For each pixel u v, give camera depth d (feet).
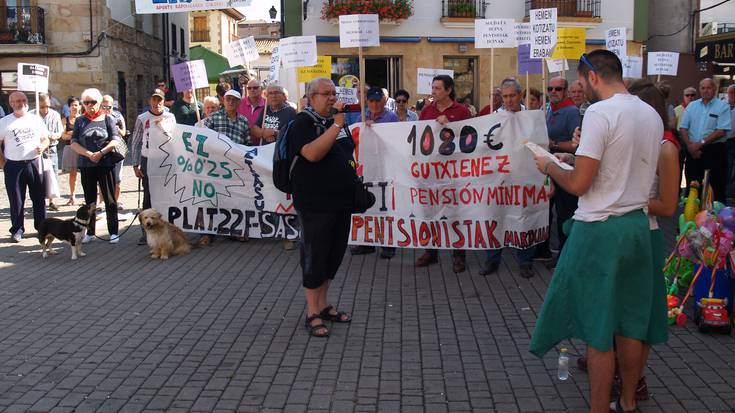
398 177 25.38
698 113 34.63
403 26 75.25
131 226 35.29
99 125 30.48
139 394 15.10
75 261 27.71
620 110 12.31
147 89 105.19
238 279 24.72
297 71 31.07
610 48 34.35
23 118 31.32
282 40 31.04
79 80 84.48
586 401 14.57
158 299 22.29
